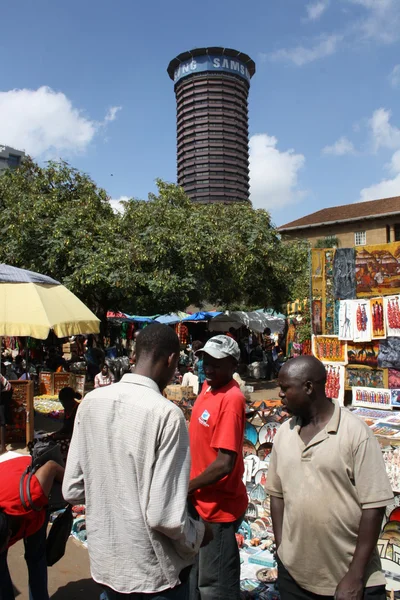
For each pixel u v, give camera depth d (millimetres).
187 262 17062
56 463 3096
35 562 3441
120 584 2010
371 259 8203
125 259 16562
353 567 2127
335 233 47594
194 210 20969
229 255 17828
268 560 4207
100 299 19469
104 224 18000
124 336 26969
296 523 2318
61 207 18438
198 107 109125
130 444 2027
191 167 108188
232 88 110250
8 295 7098
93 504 2109
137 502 2014
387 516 3951
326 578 2252
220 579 2889
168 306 17797
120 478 2039
